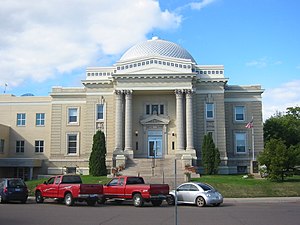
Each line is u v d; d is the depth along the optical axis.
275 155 40.94
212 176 46.12
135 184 27.64
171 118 54.66
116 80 52.31
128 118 51.47
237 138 55.62
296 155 41.03
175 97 55.09
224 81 53.91
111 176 44.81
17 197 29.22
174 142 53.97
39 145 59.16
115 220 18.86
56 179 28.73
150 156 53.84
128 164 49.12
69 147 56.25
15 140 59.53
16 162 54.22
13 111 60.25
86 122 54.50
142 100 55.47
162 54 58.88
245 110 56.16
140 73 52.00
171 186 38.72
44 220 18.94
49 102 59.97
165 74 51.84
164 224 17.44
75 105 56.84
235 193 35.50
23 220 18.95
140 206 26.42
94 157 47.72
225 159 52.56
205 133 53.41
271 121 75.44
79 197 26.41
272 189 36.91
